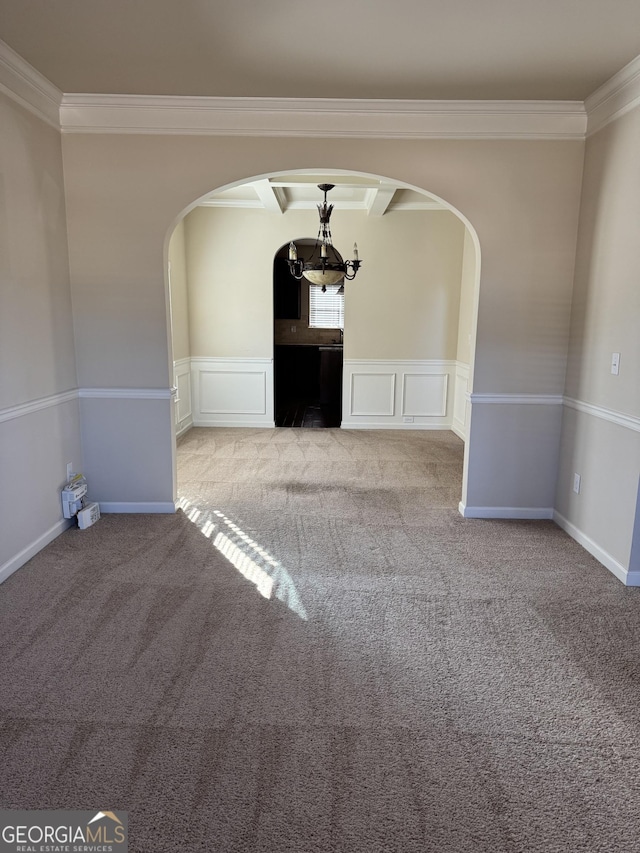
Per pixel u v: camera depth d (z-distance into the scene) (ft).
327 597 8.87
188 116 10.95
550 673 7.07
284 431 21.50
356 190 18.19
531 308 11.66
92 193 11.23
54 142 10.75
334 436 20.70
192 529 11.59
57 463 11.12
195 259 21.06
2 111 8.99
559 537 11.42
